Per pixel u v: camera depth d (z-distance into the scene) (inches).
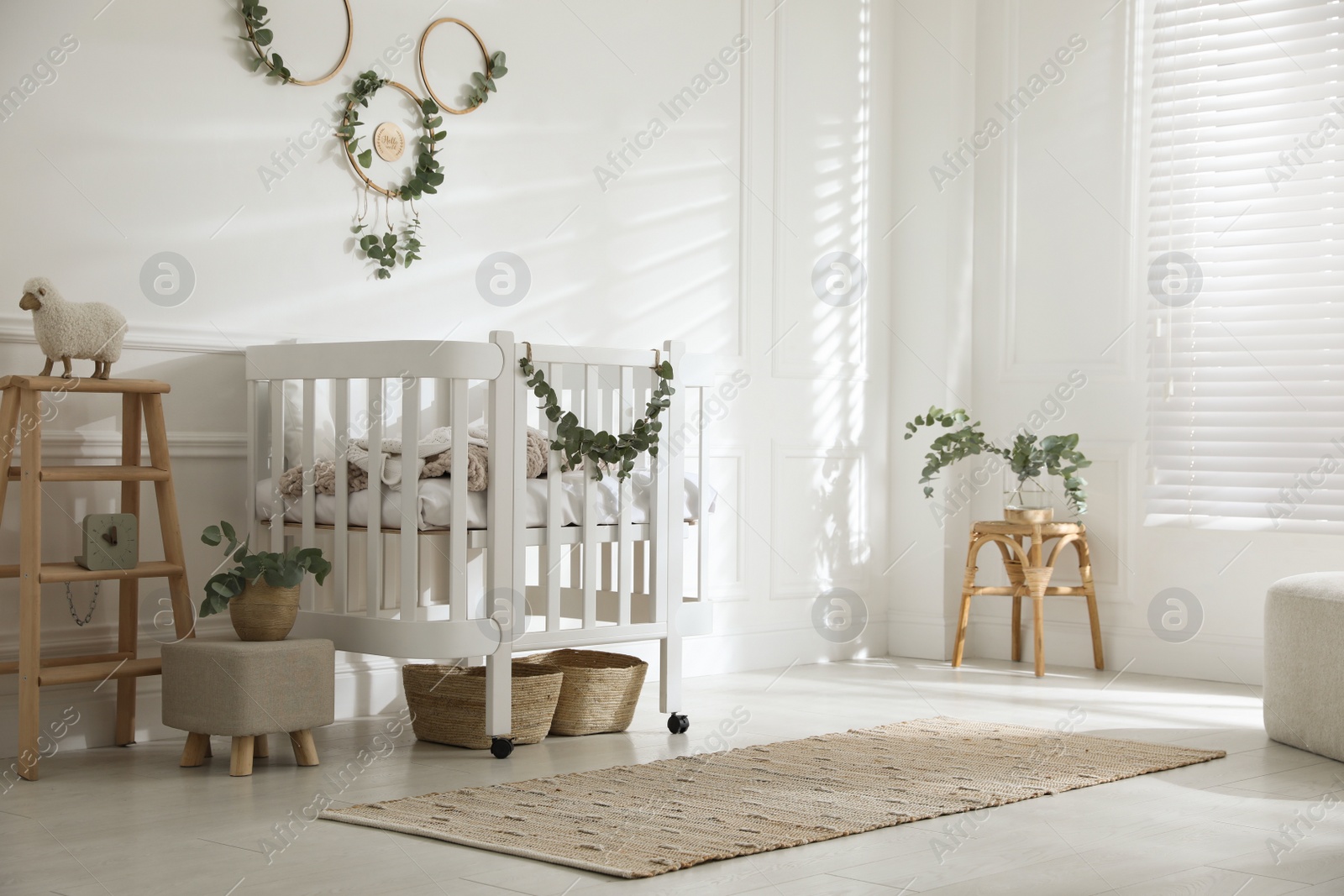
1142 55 191.0
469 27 159.2
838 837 98.5
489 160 161.5
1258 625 180.2
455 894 84.3
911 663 198.1
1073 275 196.4
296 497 134.6
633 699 143.4
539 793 111.4
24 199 125.6
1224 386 183.8
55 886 85.4
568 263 169.2
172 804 107.0
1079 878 89.0
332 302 147.7
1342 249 175.8
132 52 132.6
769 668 191.6
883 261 205.9
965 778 118.2
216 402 138.9
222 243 139.1
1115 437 192.4
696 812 104.9
